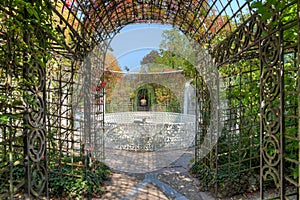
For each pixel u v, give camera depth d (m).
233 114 3.42
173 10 3.37
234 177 2.94
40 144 1.45
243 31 2.06
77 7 2.50
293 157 1.68
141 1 3.29
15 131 1.36
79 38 2.72
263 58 1.56
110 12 3.29
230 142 3.05
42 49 1.45
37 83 1.41
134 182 3.47
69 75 3.57
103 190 3.08
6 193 1.23
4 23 1.19
